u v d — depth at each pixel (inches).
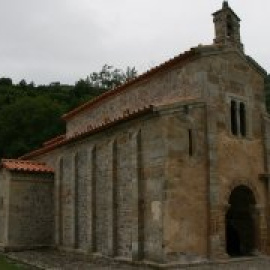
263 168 735.7
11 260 742.5
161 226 591.5
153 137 627.5
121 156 697.0
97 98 951.6
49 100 2261.3
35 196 924.6
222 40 719.1
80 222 810.2
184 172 623.2
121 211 683.4
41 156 1042.1
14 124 2091.5
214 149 657.6
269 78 1803.6
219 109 683.4
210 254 623.8
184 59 698.8
